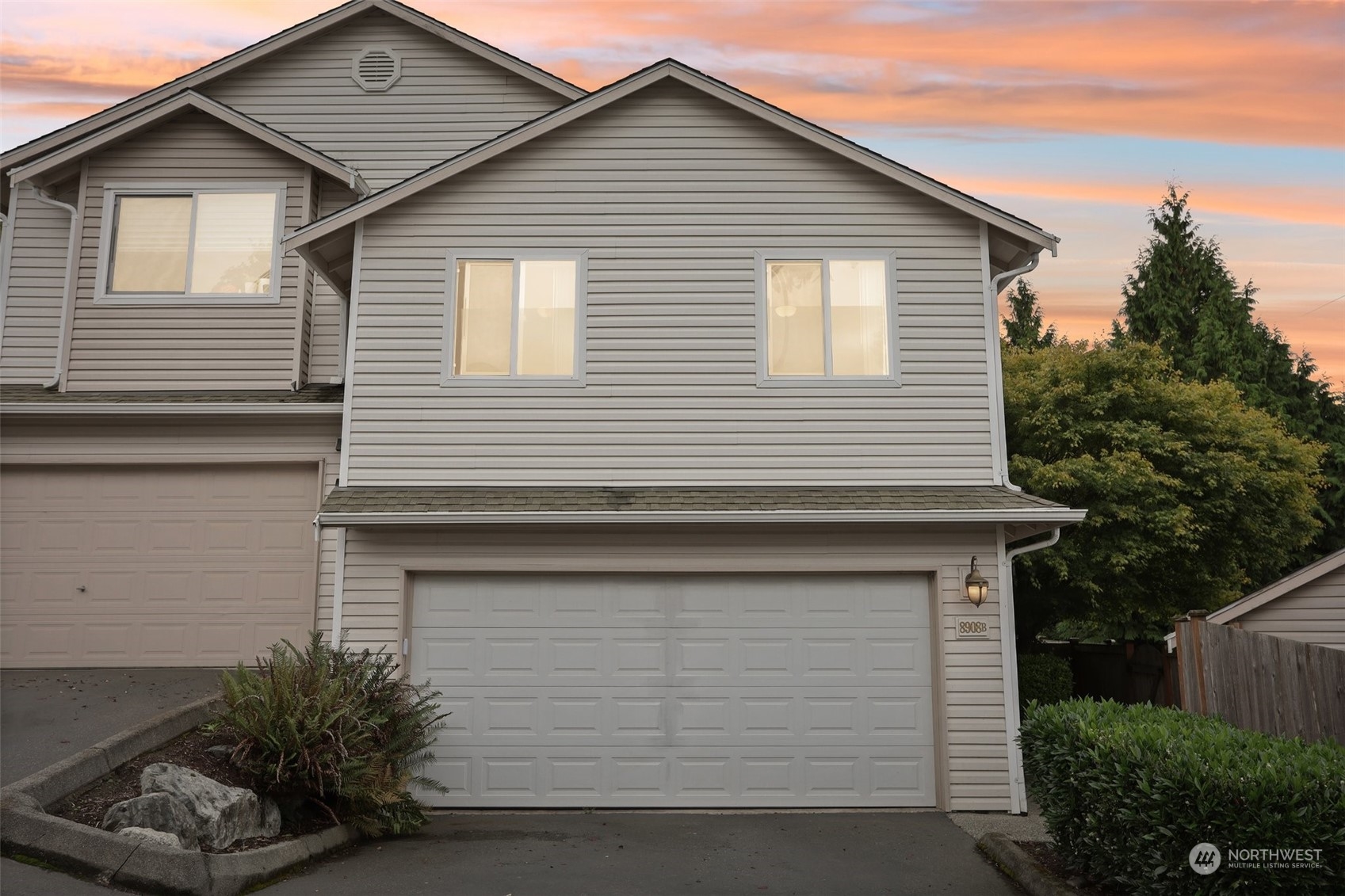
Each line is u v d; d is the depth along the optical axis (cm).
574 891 681
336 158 1402
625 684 996
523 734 986
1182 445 1664
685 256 1073
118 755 768
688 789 981
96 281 1214
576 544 1003
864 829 894
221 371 1207
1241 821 534
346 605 988
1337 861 514
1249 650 870
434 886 684
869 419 1043
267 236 1238
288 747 769
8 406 1142
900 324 1059
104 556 1169
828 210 1081
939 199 1066
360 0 1416
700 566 1002
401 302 1058
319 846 754
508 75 1429
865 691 998
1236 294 3250
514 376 1048
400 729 871
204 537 1175
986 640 990
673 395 1046
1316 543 2908
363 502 977
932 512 955
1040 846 795
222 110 1229
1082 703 772
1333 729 731
